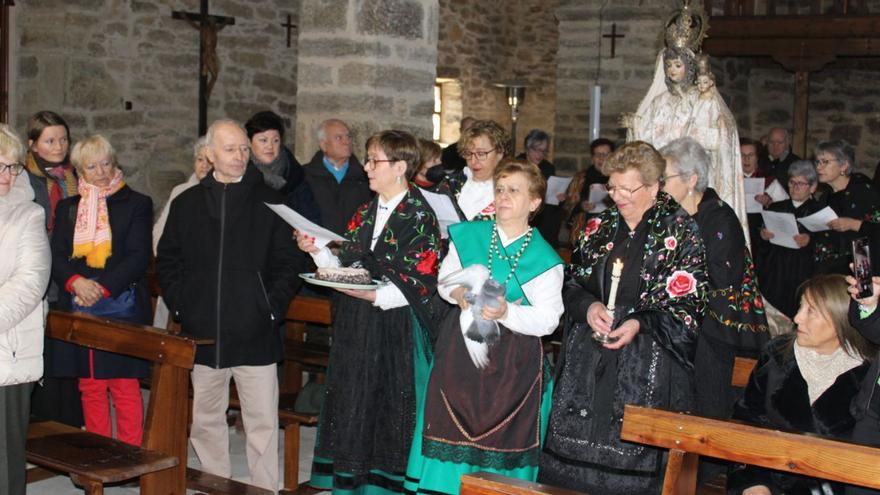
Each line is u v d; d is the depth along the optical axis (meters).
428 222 3.99
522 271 3.44
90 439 4.01
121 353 4.11
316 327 6.23
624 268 3.39
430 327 3.91
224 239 4.15
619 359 3.35
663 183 3.68
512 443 3.44
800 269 6.80
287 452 4.66
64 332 4.32
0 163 3.43
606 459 3.34
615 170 3.35
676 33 4.89
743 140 8.42
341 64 7.14
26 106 9.32
